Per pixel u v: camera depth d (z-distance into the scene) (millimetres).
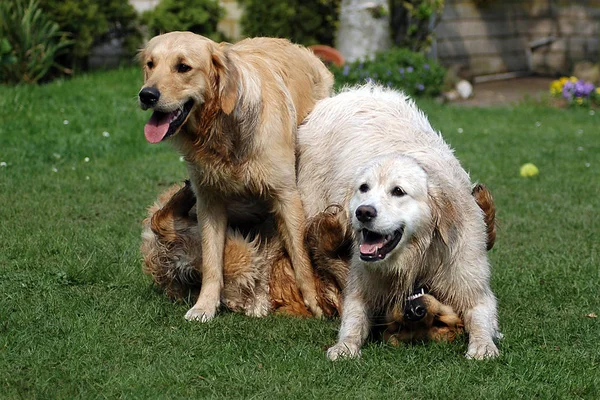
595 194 12594
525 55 31625
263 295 7867
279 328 7273
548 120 20234
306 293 7652
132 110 17062
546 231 10539
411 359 6453
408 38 24531
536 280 8547
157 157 13961
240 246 7734
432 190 6453
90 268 8484
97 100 17859
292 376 6148
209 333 7047
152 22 22312
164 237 7840
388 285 6773
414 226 6395
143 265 8094
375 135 7391
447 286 6715
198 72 6988
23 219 10195
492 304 6836
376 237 6426
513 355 6457
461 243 6602
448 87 23953
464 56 29094
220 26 24000
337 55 22203
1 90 18078
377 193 6332
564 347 6816
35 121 15711
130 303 7691
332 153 7633
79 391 5812
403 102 8016
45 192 11484
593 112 21438
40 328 6949
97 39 22203
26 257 8789
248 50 7965
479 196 7211
